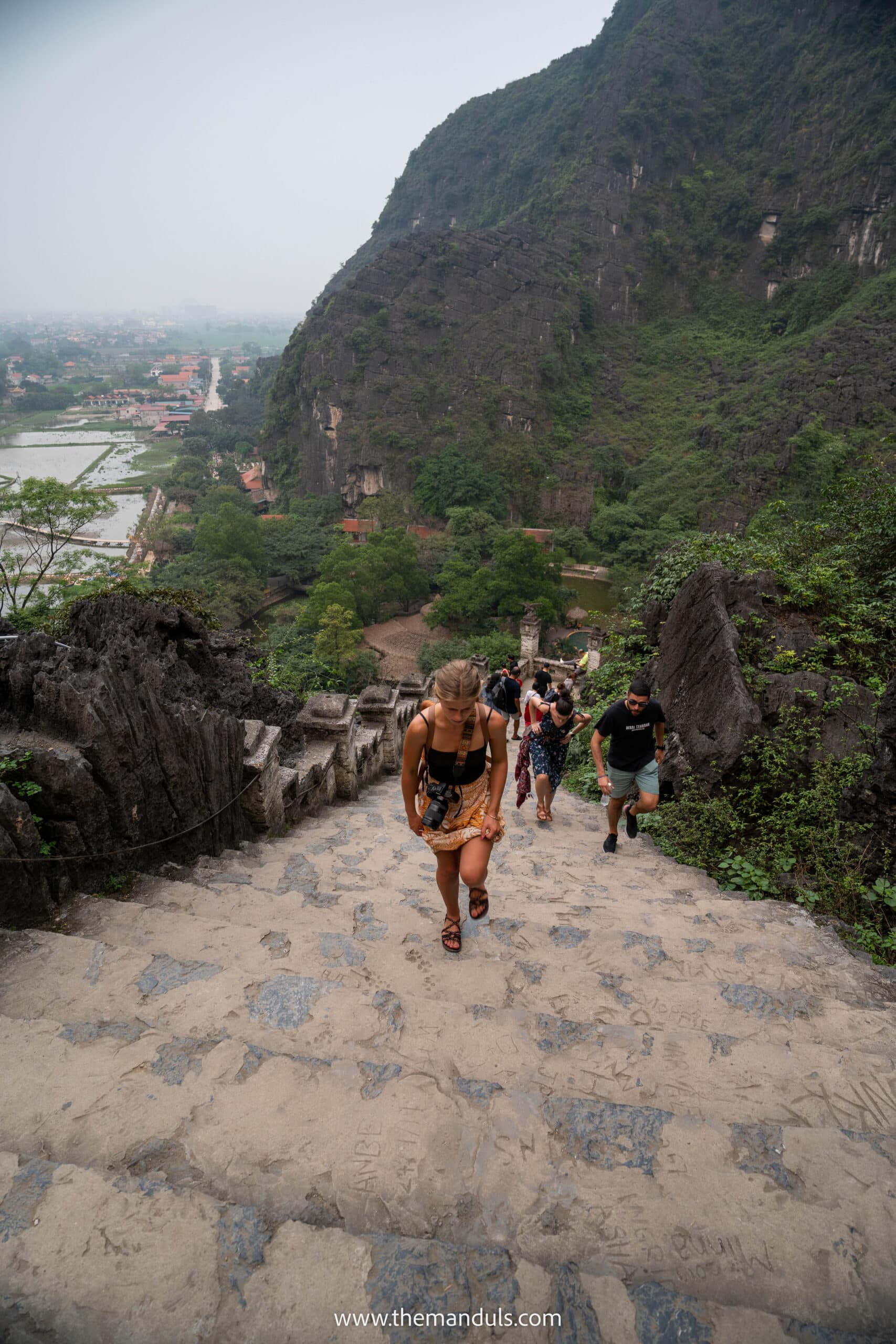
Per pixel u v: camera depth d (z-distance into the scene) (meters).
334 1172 1.91
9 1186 1.77
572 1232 1.76
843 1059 2.41
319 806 6.97
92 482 108.81
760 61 122.50
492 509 80.38
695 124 119.44
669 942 3.47
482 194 166.00
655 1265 1.68
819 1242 1.73
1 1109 2.08
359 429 88.88
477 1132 2.03
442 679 2.85
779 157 114.75
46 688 3.75
